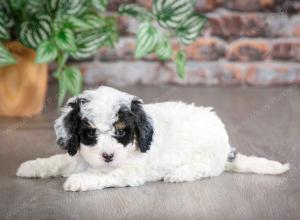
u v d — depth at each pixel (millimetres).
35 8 1562
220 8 2277
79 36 1594
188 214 1123
